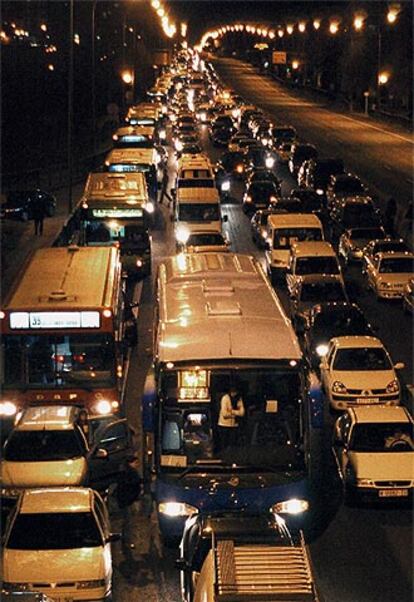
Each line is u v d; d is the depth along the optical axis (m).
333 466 35.59
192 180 81.75
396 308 59.12
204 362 28.55
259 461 28.39
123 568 27.91
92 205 61.38
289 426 28.52
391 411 34.12
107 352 35.38
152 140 106.50
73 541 25.84
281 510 28.09
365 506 31.97
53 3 160.88
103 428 33.34
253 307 32.69
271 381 28.56
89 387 35.34
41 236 78.25
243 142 128.62
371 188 98.44
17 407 35.38
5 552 25.59
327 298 53.09
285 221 66.31
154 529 30.34
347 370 41.44
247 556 20.22
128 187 63.88
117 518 31.16
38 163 115.31
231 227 84.69
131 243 61.91
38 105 128.88
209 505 28.06
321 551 28.95
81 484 31.19
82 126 143.75
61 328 35.12
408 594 26.33
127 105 177.62
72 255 43.22
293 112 187.75
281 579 19.56
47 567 25.14
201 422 28.47
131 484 32.62
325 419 40.16
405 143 137.88
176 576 27.42
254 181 91.62
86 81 153.25
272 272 64.31
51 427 32.66
